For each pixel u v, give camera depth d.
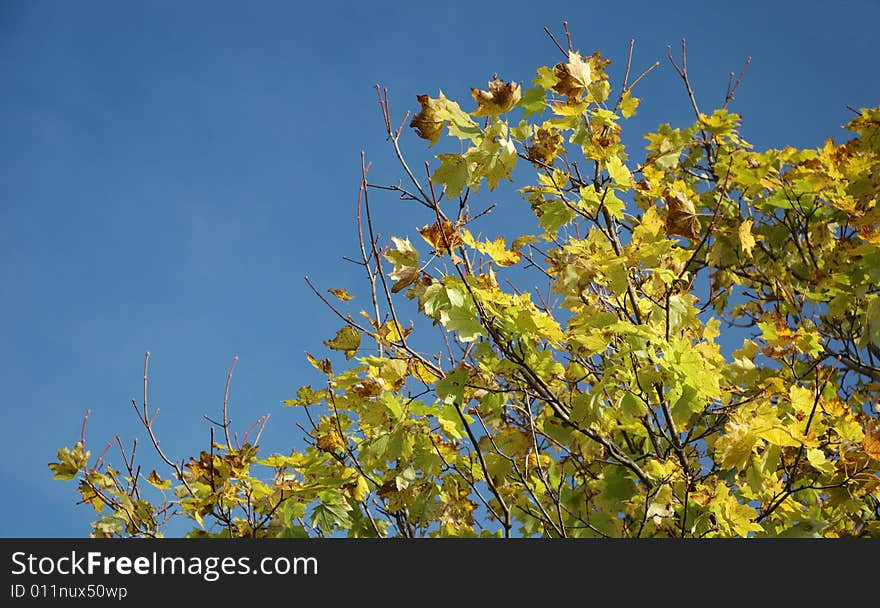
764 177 4.84
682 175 5.44
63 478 4.04
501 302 3.33
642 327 3.34
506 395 4.11
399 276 3.37
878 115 4.71
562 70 3.51
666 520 3.73
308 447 4.11
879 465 3.39
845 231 4.83
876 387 4.62
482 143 3.22
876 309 4.21
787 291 4.80
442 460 4.04
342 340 3.72
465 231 3.31
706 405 3.70
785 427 3.28
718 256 4.87
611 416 3.95
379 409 3.81
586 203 3.81
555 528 3.71
